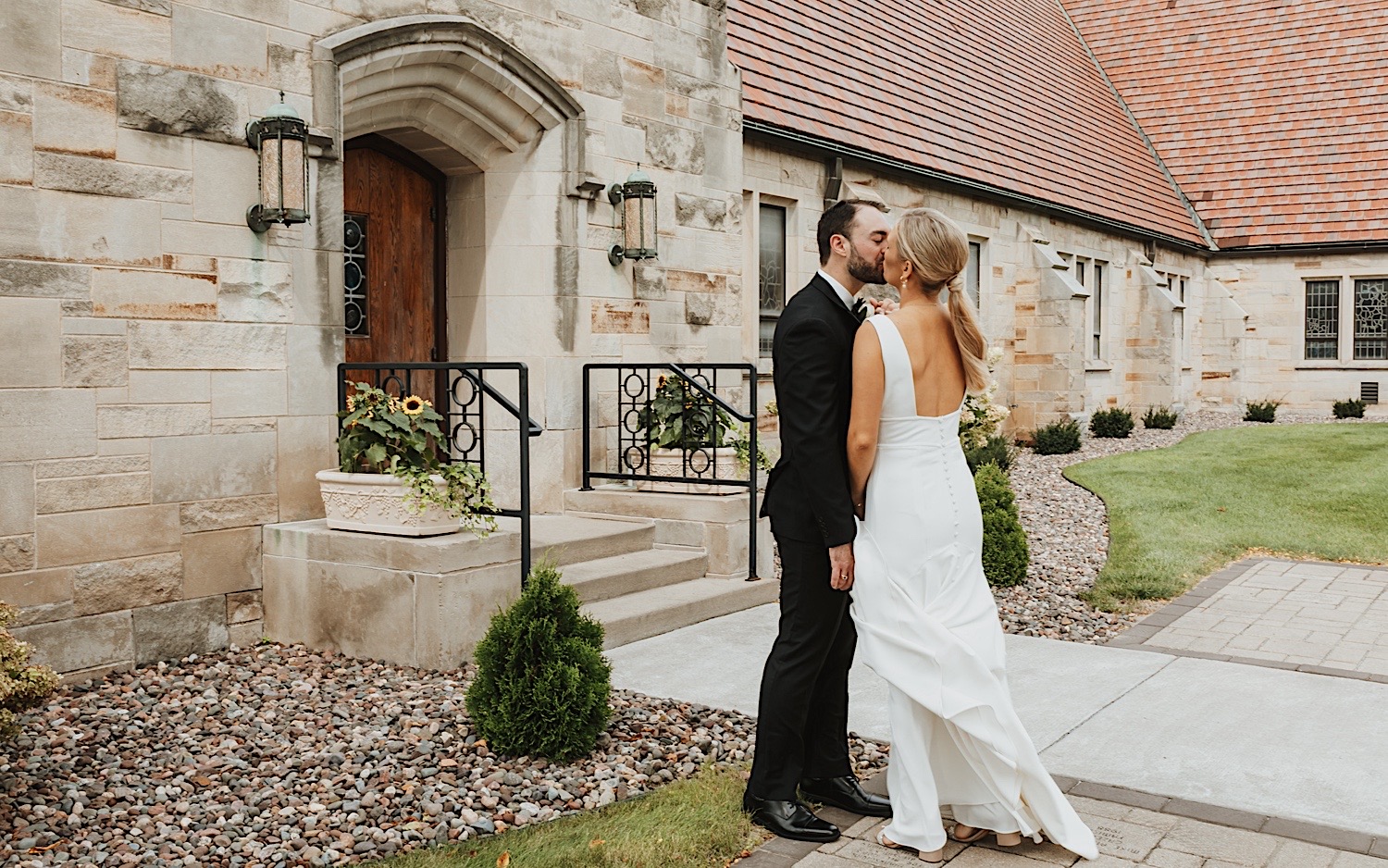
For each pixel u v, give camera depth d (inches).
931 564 151.0
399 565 228.1
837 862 147.6
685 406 333.1
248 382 243.1
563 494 334.0
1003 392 716.7
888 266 156.0
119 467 222.4
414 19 275.4
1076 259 804.6
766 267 495.8
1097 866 144.8
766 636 264.8
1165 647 260.1
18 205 206.8
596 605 270.2
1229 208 993.5
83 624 217.6
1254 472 529.7
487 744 186.7
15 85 206.1
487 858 144.9
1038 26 1007.0
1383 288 948.0
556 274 330.0
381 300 319.6
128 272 222.5
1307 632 272.7
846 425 156.3
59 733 189.6
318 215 255.9
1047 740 193.6
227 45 237.9
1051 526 427.2
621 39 350.6
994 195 660.1
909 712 149.1
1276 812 162.1
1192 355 1003.9
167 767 176.7
